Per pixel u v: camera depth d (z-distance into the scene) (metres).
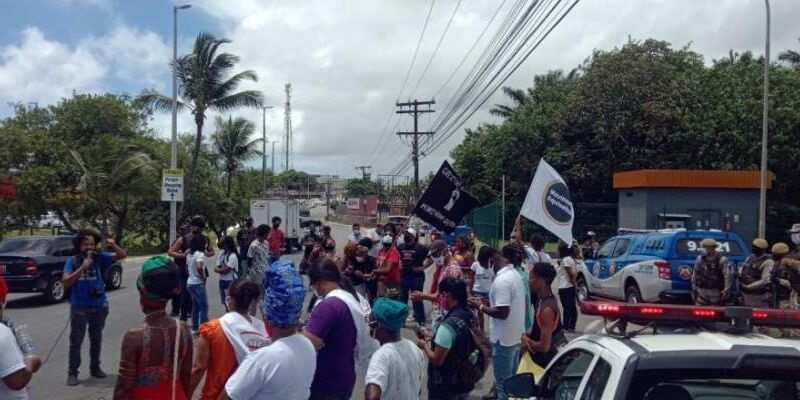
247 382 3.96
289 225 41.09
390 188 123.75
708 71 40.56
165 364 4.59
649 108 37.72
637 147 39.56
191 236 12.53
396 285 12.97
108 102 39.66
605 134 39.16
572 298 12.84
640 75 38.78
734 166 36.38
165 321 4.68
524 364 6.57
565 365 4.30
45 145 34.50
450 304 5.52
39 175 33.34
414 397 4.78
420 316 13.27
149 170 33.28
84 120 39.12
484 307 7.40
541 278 6.46
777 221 34.16
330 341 4.99
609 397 3.19
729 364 3.15
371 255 14.57
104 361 10.61
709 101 38.69
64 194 34.03
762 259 11.71
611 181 40.69
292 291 4.07
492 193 47.09
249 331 4.93
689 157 37.59
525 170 44.84
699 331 3.72
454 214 10.95
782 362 3.14
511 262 7.20
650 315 3.73
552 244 38.19
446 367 5.27
